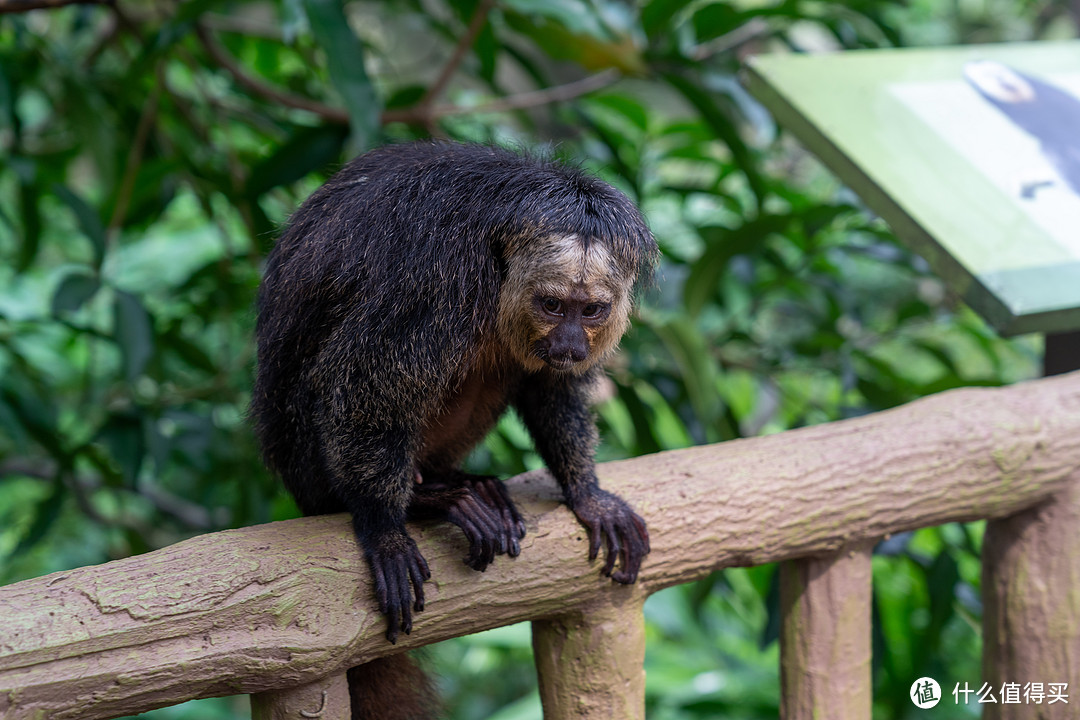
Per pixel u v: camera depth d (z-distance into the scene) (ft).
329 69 11.89
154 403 15.65
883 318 23.12
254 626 6.70
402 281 8.13
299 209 9.34
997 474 9.45
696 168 21.27
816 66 13.19
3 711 5.86
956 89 13.10
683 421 16.31
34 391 15.80
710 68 15.79
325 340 8.43
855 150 11.87
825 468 8.84
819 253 16.75
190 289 16.53
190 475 22.06
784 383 18.89
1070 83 13.53
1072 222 11.18
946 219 11.09
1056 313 10.24
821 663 9.37
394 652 7.55
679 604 21.58
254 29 17.02
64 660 6.04
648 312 15.49
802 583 9.39
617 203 8.84
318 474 8.95
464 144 9.50
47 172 15.34
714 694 19.44
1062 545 9.92
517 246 8.51
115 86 17.21
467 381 9.45
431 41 26.18
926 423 9.45
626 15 14.87
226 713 18.72
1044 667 10.04
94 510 18.67
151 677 6.29
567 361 8.52
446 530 8.02
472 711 26.68
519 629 20.83
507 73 27.45
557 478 8.95
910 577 16.71
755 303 17.70
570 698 8.44
